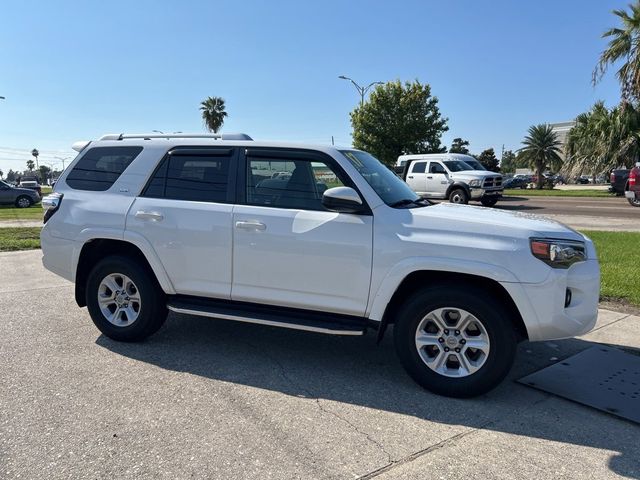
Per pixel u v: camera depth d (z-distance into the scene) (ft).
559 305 11.88
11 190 85.66
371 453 10.02
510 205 71.00
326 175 13.98
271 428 10.92
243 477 9.17
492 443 10.46
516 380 13.51
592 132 107.86
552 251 11.87
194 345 15.93
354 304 13.32
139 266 15.53
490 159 280.10
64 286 23.31
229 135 15.97
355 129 127.85
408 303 12.78
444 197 65.57
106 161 16.48
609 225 46.88
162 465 9.49
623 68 75.36
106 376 13.48
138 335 15.74
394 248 12.76
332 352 15.55
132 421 11.10
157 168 15.70
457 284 12.51
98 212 15.83
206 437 10.50
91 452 9.87
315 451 10.05
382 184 14.47
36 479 9.00
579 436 10.77
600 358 14.99
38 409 11.57
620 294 20.74
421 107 123.13
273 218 13.94
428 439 10.59
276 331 17.42
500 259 11.94
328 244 13.34
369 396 12.57
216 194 14.85
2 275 25.61
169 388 12.82
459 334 12.50
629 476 9.39
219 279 14.64
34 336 16.49
